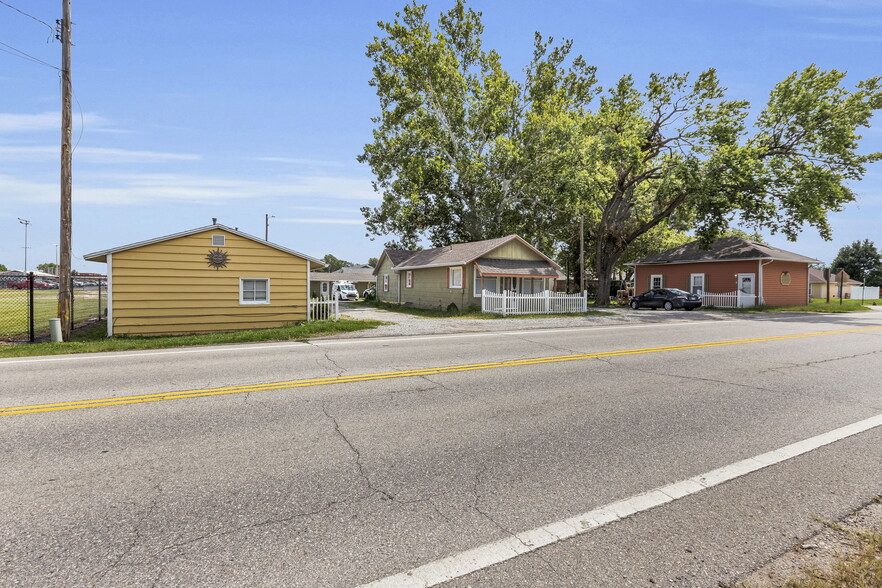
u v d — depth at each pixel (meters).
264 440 4.51
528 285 26.66
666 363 8.65
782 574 2.54
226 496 3.38
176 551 2.71
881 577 2.47
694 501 3.36
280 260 16.19
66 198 12.48
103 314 23.17
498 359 8.97
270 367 8.13
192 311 14.88
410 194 32.50
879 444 4.50
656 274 35.50
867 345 11.34
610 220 31.61
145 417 5.20
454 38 32.19
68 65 12.55
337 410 5.50
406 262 31.81
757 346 11.02
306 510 3.19
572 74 32.09
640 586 2.44
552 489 3.53
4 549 2.72
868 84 23.22
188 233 14.74
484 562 2.64
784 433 4.80
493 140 32.91
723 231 26.48
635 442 4.52
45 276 15.37
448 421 5.12
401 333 13.61
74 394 6.21
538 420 5.18
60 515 3.10
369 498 3.37
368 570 2.56
